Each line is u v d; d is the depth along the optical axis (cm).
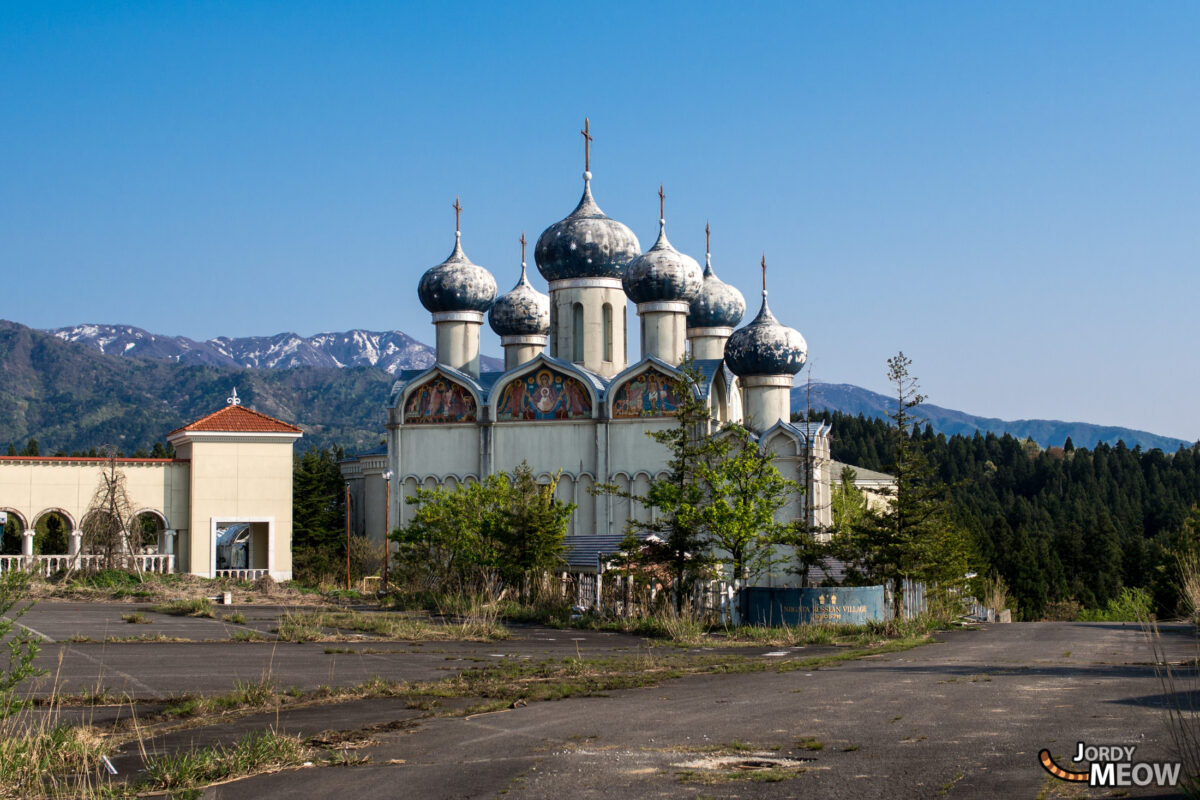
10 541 9850
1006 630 5469
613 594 5166
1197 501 19975
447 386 7931
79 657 3141
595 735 1895
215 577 7294
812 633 4325
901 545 5281
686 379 5669
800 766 1588
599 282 8212
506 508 5878
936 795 1387
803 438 8062
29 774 1700
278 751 1775
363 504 9600
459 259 8669
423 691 2517
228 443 7638
